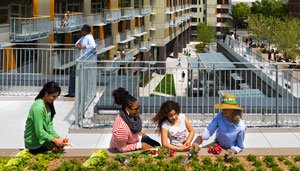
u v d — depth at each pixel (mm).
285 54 48062
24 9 29594
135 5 55656
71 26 34281
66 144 7414
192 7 110125
